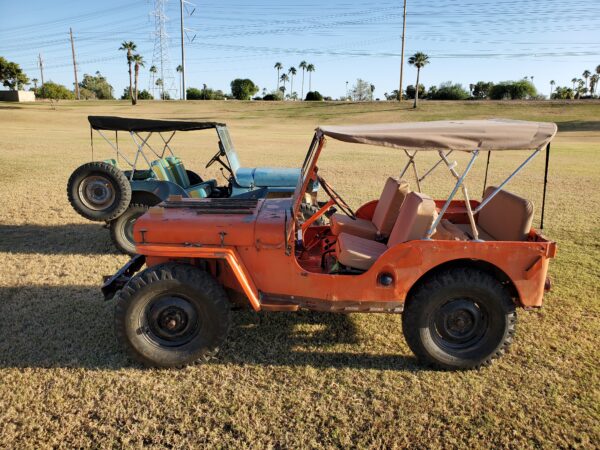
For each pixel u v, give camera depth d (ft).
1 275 18.26
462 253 11.41
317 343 13.44
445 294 11.58
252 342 13.41
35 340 13.32
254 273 12.18
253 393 11.15
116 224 21.18
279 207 13.65
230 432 9.84
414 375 11.99
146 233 12.10
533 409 10.71
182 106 225.97
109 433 9.78
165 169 23.82
